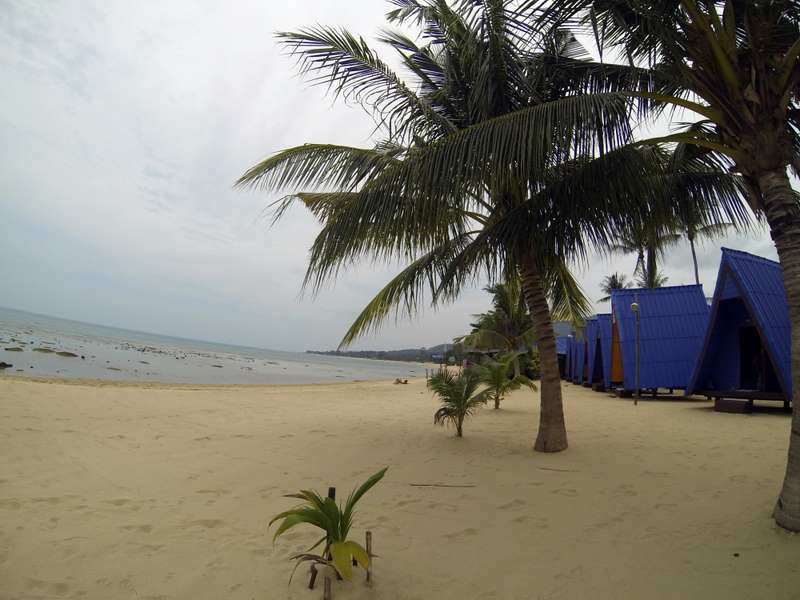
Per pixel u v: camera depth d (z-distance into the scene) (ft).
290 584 10.23
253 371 131.44
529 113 15.06
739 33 14.14
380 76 19.83
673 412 36.81
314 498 10.50
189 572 10.77
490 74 18.62
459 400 27.14
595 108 14.40
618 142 14.82
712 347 39.88
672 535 12.32
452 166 15.17
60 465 18.88
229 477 18.70
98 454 21.09
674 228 21.70
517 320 90.48
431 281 24.17
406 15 20.54
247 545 12.30
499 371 40.93
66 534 12.57
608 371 59.41
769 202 12.19
